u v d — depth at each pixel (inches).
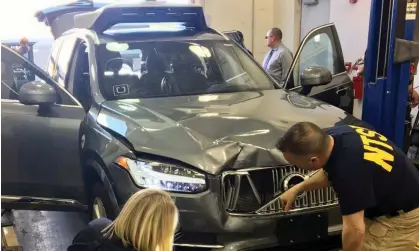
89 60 143.9
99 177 117.6
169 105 129.5
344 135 88.9
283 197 102.4
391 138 157.2
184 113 121.6
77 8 214.5
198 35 164.7
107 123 120.2
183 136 108.2
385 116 155.3
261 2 366.0
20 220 168.4
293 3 349.7
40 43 325.4
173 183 101.5
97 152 116.1
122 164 106.9
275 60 252.8
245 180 104.0
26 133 127.6
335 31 167.5
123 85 140.4
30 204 131.2
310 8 343.0
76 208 134.6
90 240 70.3
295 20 352.2
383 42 151.3
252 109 125.4
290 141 86.8
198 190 100.8
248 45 369.4
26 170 129.0
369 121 158.2
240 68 156.9
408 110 182.4
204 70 152.6
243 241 102.5
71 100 133.2
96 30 156.3
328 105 136.0
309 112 124.7
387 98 153.5
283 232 105.3
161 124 114.1
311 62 165.9
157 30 164.9
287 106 129.1
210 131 110.4
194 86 147.6
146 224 64.8
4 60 129.2
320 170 100.2
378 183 89.1
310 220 107.5
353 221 85.1
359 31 285.3
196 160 102.4
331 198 110.0
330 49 168.2
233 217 102.5
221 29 360.8
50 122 129.1
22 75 135.8
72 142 130.3
